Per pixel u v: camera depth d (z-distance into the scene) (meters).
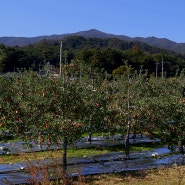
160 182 15.13
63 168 15.71
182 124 20.00
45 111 15.34
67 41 143.12
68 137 14.91
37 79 17.27
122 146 22.86
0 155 18.92
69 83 15.97
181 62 80.06
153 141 24.11
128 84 25.86
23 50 79.62
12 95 16.64
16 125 15.52
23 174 15.48
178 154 21.16
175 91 25.38
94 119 16.38
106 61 74.00
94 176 16.12
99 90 18.44
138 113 20.28
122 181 15.38
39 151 19.66
